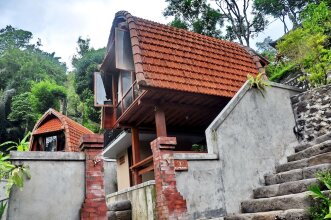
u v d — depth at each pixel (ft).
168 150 19.02
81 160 16.52
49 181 15.44
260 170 22.44
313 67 30.73
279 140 24.52
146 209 19.98
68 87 163.63
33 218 14.55
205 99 27.32
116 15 29.89
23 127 107.96
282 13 97.14
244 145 22.45
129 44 28.14
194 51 29.48
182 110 28.78
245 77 30.27
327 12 39.45
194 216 18.56
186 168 19.29
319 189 15.48
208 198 19.49
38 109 110.83
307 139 25.22
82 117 107.96
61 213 15.24
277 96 26.03
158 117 26.35
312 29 37.42
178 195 18.24
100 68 37.11
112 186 45.14
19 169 14.52
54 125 53.78
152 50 26.58
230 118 22.58
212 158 20.62
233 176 21.09
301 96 26.18
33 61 164.96
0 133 106.42
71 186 15.89
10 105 116.57
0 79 144.46
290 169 21.53
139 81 23.21
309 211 15.14
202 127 35.73
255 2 89.15
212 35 83.76
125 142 40.88
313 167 18.49
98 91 37.37
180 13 84.94
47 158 15.60
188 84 25.67
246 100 23.95
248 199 20.77
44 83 117.80
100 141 16.93
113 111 38.06
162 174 18.29
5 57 159.63
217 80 27.94
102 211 15.83
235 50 33.22
